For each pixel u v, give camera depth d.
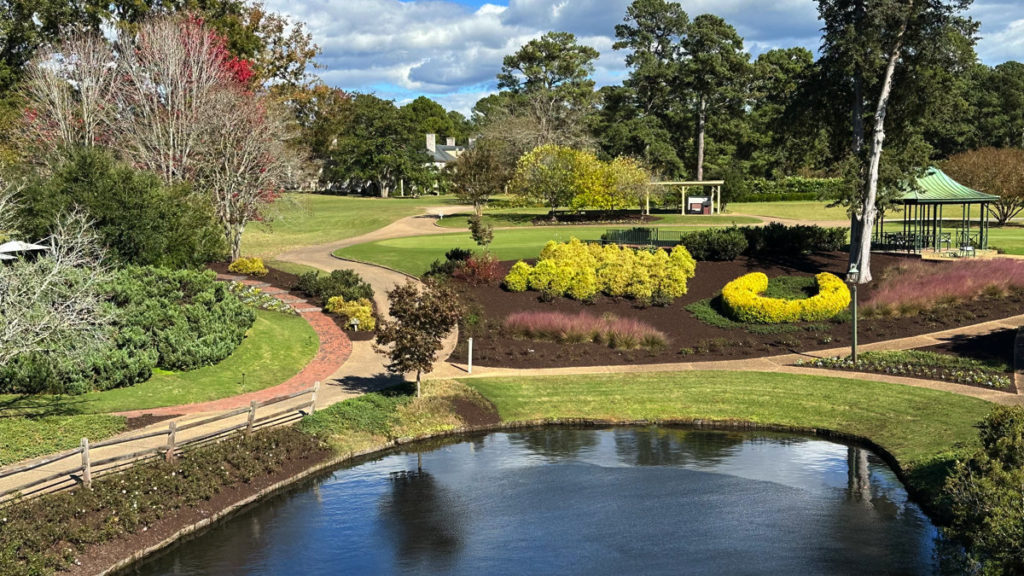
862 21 33.25
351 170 97.62
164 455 17.50
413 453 20.95
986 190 60.81
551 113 87.00
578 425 23.12
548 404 24.02
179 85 41.91
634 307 33.97
